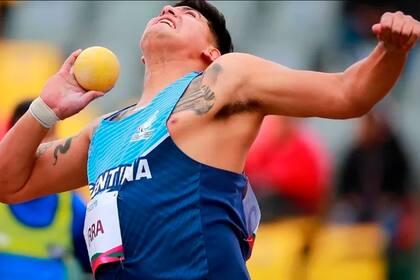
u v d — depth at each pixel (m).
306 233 26.58
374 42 34.56
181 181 13.05
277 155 27.36
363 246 26.94
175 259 12.95
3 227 20.39
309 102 13.20
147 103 14.11
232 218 13.19
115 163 13.49
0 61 35.69
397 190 28.22
